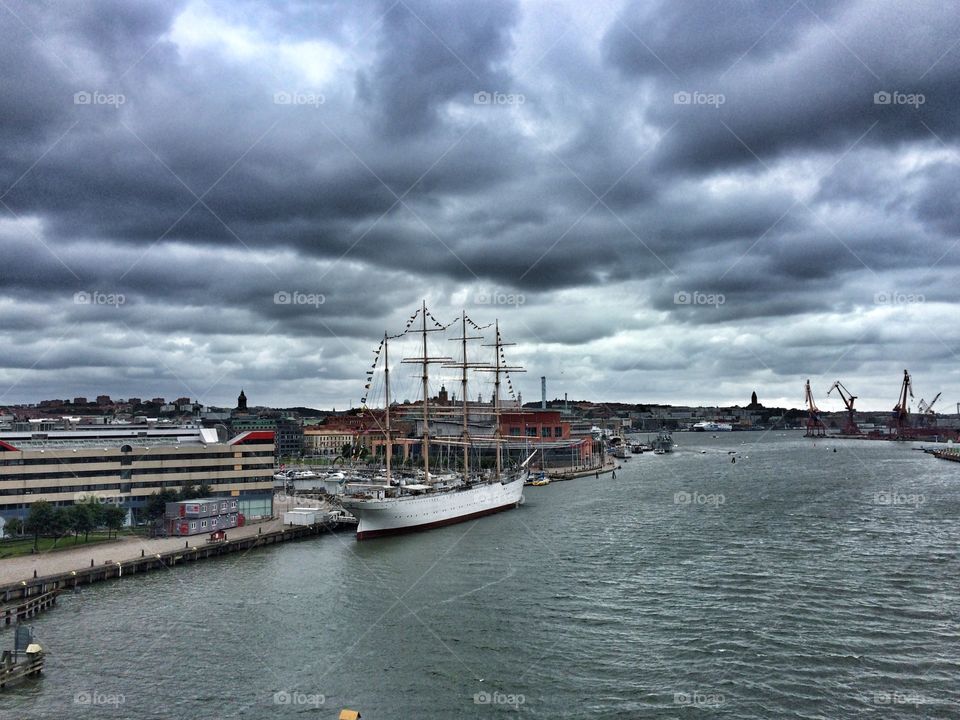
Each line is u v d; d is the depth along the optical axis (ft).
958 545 416.05
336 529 529.45
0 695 232.12
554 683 233.14
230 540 453.17
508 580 352.90
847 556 390.01
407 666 248.52
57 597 342.03
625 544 435.53
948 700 216.95
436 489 561.02
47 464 513.04
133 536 480.23
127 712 220.02
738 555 397.39
